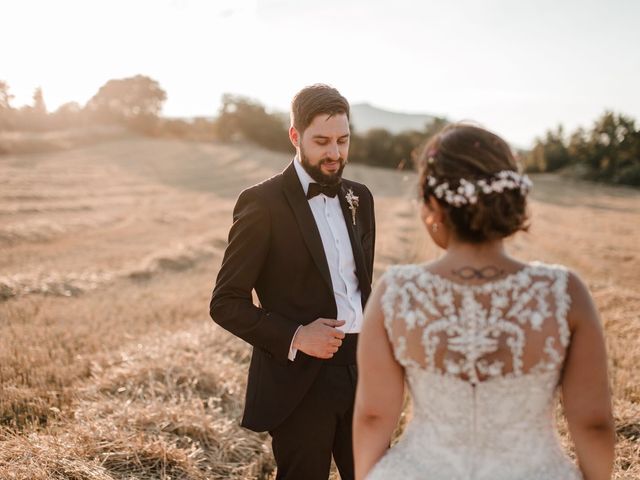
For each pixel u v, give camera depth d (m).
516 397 1.43
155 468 3.26
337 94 2.51
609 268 12.09
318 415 2.53
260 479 3.50
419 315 1.48
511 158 1.50
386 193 34.62
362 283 2.69
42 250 13.15
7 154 43.00
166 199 26.98
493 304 1.43
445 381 1.46
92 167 39.03
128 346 5.67
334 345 2.37
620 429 3.72
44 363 5.27
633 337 5.94
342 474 2.68
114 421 3.66
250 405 2.62
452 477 1.46
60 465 3.09
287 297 2.55
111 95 68.56
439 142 1.53
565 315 1.42
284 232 2.51
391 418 1.58
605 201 37.66
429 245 13.73
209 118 97.81
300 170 2.62
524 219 1.49
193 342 5.31
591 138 69.44
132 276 10.12
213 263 11.68
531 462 1.45
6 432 3.66
